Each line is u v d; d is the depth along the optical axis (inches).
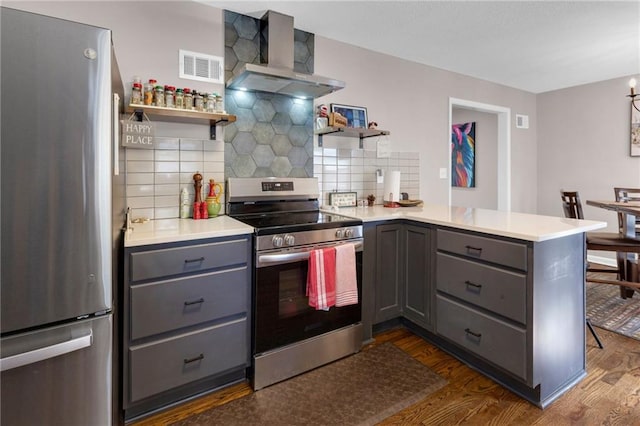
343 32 105.9
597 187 160.4
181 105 79.6
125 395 59.3
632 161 149.6
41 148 41.4
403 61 127.5
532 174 179.6
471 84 149.6
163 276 61.4
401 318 100.3
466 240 75.0
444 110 140.3
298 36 104.2
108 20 77.4
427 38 110.2
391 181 114.6
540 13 94.3
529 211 179.2
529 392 66.5
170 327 62.3
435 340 88.8
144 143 70.6
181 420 62.3
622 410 63.4
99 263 46.1
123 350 58.8
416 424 60.7
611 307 111.8
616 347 86.4
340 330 82.0
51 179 42.2
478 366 77.0
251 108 96.3
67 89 42.7
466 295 75.5
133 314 58.9
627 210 88.5
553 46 117.0
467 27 102.7
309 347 77.2
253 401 67.4
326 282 75.1
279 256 71.6
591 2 88.4
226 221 79.7
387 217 90.6
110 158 46.3
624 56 126.0
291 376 74.9
